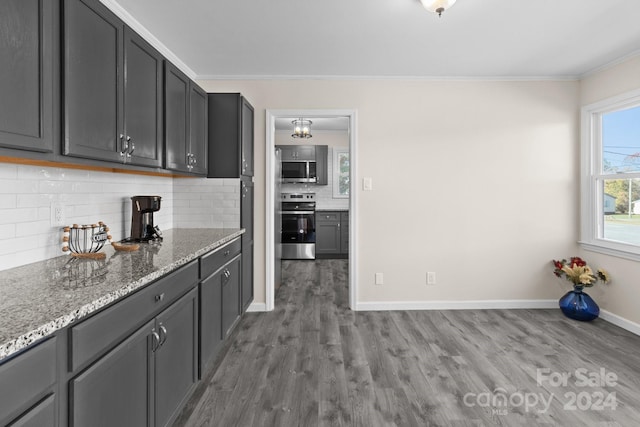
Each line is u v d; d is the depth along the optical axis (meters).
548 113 3.52
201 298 2.04
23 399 0.83
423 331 2.99
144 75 1.92
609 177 3.22
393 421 1.80
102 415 1.12
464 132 3.52
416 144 3.52
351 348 2.66
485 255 3.57
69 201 1.86
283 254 6.39
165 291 1.59
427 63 3.16
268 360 2.47
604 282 3.21
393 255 3.55
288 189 6.86
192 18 2.34
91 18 1.45
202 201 3.12
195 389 2.07
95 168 1.89
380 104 3.51
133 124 1.80
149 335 1.43
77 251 1.84
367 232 3.54
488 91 3.52
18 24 1.09
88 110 1.44
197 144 2.78
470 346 2.68
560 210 3.55
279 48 2.83
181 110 2.43
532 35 2.60
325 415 1.85
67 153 1.31
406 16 2.32
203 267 2.09
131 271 1.46
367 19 2.37
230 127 3.07
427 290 3.57
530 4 2.18
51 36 1.23
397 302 3.56
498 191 3.55
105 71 1.56
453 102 3.51
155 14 2.29
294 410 1.90
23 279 1.33
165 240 2.40
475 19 2.36
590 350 2.61
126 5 2.18
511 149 3.53
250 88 3.49
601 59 3.08
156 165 2.07
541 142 3.54
